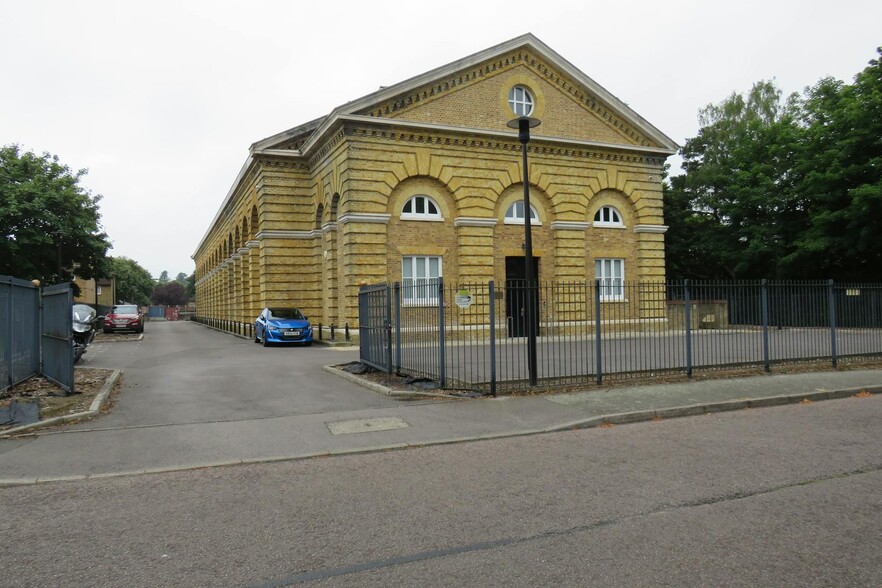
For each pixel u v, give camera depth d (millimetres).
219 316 46344
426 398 10719
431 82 22266
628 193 25969
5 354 10688
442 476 6402
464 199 22750
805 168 30484
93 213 34969
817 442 7645
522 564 4180
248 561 4328
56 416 9062
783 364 14094
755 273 36469
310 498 5750
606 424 9023
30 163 32344
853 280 30875
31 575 4145
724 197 37875
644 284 12953
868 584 3805
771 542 4484
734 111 42344
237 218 35000
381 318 13156
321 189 24703
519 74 24000
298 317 24219
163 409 10008
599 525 4883
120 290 89688
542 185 24172
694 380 12250
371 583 3943
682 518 5012
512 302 11844
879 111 26656
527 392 11047
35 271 31812
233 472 6734
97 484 6348
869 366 14500
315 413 9625
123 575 4133
